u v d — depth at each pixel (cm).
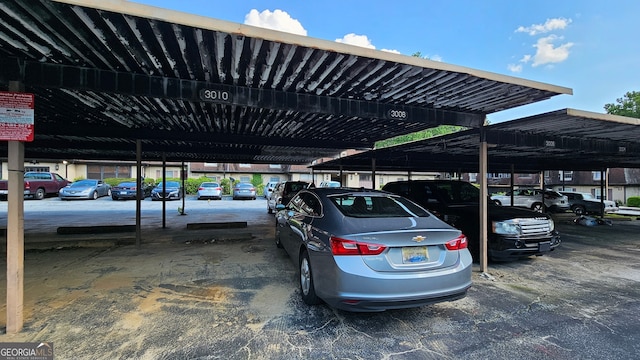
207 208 1653
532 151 802
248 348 273
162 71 368
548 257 615
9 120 301
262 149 1046
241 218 1224
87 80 357
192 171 2900
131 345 276
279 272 496
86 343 278
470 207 606
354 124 700
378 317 336
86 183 2033
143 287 424
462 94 444
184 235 792
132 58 333
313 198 436
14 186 301
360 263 289
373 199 408
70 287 422
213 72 371
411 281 290
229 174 3019
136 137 728
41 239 726
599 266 549
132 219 1160
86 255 609
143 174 2689
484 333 304
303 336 295
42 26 262
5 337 287
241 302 375
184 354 263
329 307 360
